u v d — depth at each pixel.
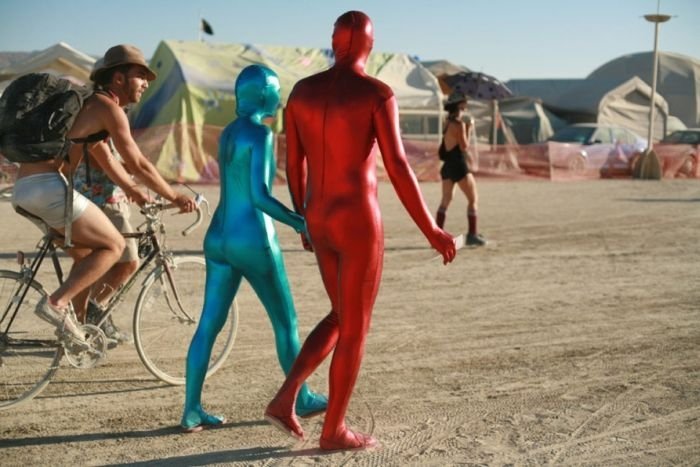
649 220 14.20
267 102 4.51
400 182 4.02
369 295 4.16
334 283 4.26
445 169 11.20
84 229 4.67
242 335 6.60
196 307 6.75
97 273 4.73
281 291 4.60
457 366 5.86
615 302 7.92
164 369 5.65
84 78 24.52
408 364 5.90
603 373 5.70
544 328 6.93
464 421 4.78
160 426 4.70
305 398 4.76
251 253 4.46
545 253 10.70
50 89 4.64
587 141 27.42
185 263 5.53
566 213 15.20
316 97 4.10
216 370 5.68
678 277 9.18
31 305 4.89
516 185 22.33
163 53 22.61
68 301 4.69
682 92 41.25
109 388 5.33
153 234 5.32
